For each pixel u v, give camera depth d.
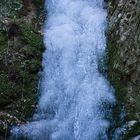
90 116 7.90
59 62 8.84
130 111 7.70
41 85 8.56
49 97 8.34
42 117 8.15
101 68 8.53
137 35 8.06
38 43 9.08
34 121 8.05
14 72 8.49
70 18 9.68
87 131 7.76
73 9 9.78
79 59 8.79
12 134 7.82
